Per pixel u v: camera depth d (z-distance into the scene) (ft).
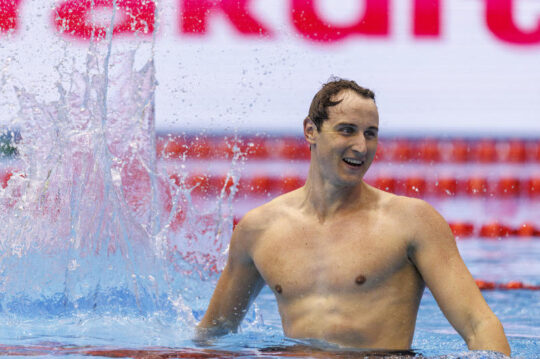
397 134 91.09
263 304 42.60
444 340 30.99
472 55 91.30
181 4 86.69
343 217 26.21
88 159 35.63
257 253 27.40
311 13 89.45
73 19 72.74
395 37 90.94
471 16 91.35
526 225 74.23
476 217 77.20
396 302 25.32
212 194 81.35
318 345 25.22
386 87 91.04
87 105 37.70
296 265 26.23
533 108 90.99
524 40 91.20
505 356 22.06
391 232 25.45
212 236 42.75
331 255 25.80
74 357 23.52
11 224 34.91
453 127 91.25
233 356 23.75
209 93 86.43
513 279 51.26
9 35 72.33
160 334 28.43
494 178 89.30
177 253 41.32
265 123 87.97
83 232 34.47
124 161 38.96
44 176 35.94
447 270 24.72
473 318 23.93
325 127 25.55
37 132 37.63
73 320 30.19
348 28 90.22
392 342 25.13
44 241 34.37
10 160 55.72
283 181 86.38
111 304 32.19
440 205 82.94
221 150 86.12
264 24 88.69
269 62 88.33
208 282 39.09
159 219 37.93
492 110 91.20
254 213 27.99
